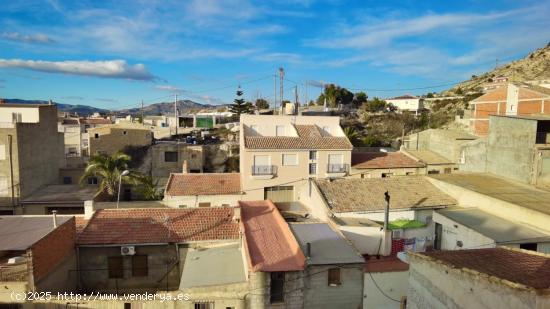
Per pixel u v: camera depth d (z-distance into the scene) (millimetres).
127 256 23281
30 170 38375
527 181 28703
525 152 28828
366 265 21125
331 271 18547
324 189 28938
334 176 39156
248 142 38188
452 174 32094
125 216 25453
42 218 22531
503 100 50312
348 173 39594
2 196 36188
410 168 41000
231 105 85688
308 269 18172
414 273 14719
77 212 36812
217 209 26953
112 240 23109
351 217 26062
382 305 20234
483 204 25469
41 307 17984
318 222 24656
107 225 24438
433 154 44562
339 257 19000
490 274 11164
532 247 20609
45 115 41656
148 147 51000
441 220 24656
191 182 37344
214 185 37406
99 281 23156
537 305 9250
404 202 27453
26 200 36375
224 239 23906
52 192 39062
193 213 26312
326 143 39750
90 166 38000
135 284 23422
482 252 14492
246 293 18047
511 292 9922
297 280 18078
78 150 63062
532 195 25516
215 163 52094
